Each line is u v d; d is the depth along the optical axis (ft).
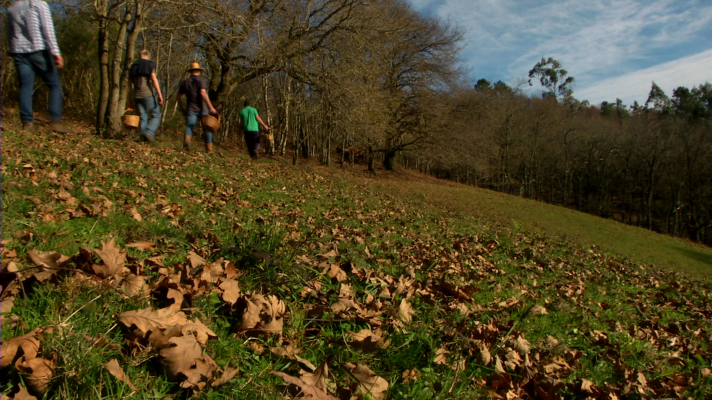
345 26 55.42
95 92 56.13
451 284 12.14
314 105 68.54
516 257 24.64
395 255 15.37
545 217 94.79
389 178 105.70
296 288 8.61
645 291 25.12
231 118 96.68
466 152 122.11
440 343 7.99
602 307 17.58
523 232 45.85
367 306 9.12
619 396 8.73
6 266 5.65
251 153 40.14
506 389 7.50
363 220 23.48
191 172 23.07
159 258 8.28
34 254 6.01
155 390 4.84
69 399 4.28
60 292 5.79
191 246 9.50
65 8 39.45
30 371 4.30
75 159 17.29
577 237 70.18
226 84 57.93
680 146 178.91
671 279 38.06
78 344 4.83
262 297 7.27
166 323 5.69
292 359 6.23
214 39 46.88
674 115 242.37
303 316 7.70
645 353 11.96
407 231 23.50
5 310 5.07
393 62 100.48
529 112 208.44
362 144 99.71
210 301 7.07
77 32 55.36
